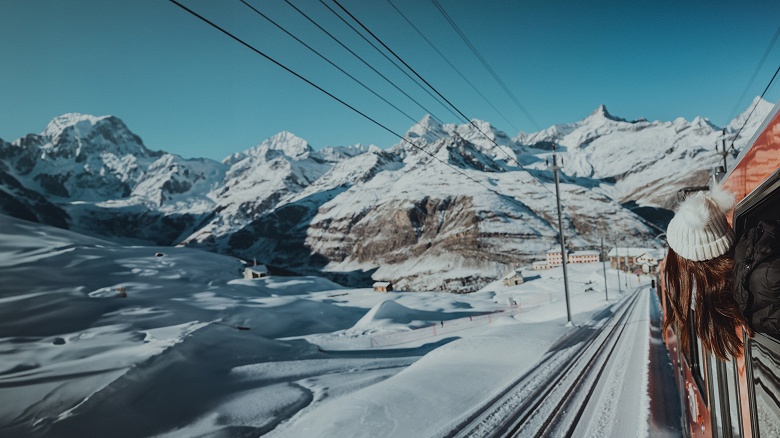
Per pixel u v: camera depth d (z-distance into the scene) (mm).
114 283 102312
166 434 16734
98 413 18672
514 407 9219
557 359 14047
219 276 148125
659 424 7535
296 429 9664
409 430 8297
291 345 45500
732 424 2307
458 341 17250
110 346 37094
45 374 23516
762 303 1181
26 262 104500
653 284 54969
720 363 2447
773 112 1544
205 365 29656
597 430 7590
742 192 2170
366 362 33438
